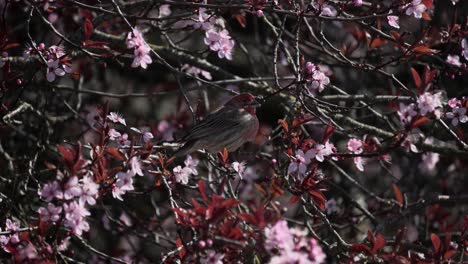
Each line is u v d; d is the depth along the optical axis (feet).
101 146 28.60
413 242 36.27
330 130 29.71
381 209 41.01
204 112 41.11
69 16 45.57
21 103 41.32
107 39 41.65
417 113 27.45
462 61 39.99
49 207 26.25
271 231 24.04
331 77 45.27
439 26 44.32
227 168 31.86
